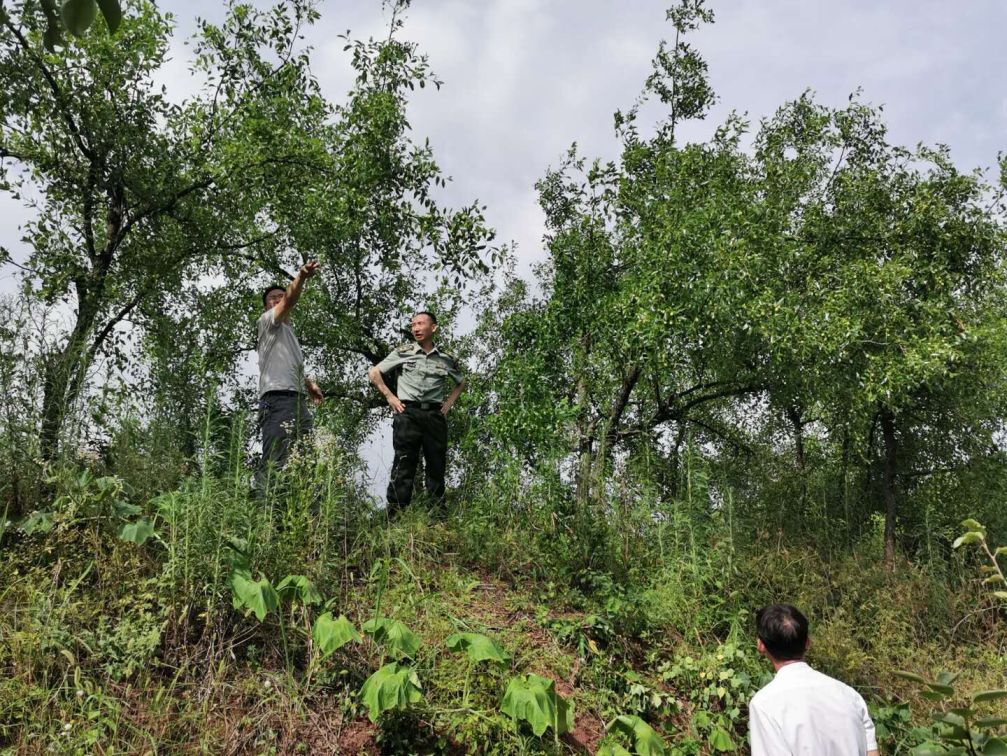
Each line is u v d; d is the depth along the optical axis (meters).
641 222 10.36
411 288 12.31
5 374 4.88
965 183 9.57
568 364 10.86
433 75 9.93
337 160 9.59
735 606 5.82
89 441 5.24
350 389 11.78
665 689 5.00
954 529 9.57
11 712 3.31
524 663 4.72
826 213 10.16
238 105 9.12
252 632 4.18
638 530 6.40
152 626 3.88
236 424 5.04
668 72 12.19
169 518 4.28
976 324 9.25
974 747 2.79
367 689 3.68
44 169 8.12
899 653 6.32
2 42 7.36
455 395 7.14
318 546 4.89
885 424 9.73
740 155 10.92
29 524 4.21
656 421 11.51
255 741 3.60
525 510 6.48
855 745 3.08
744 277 8.29
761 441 11.36
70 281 8.05
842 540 9.20
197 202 8.80
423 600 4.93
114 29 2.15
